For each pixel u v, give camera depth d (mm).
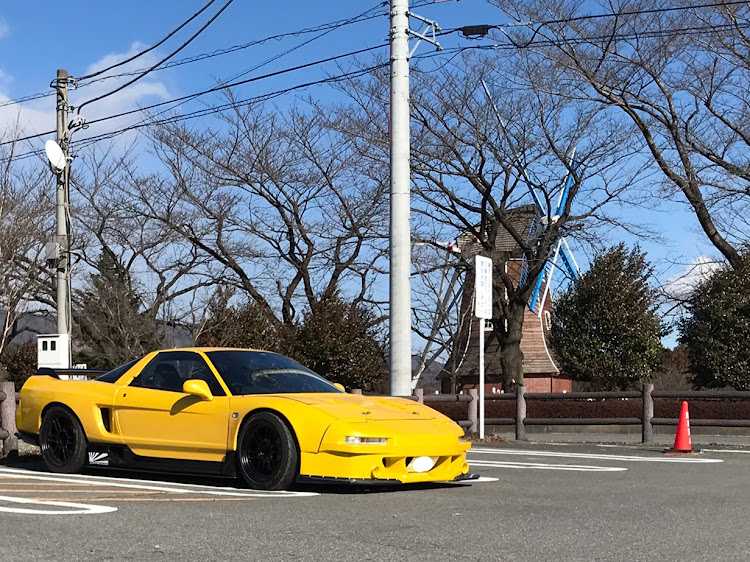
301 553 5023
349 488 8047
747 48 23500
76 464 9070
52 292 26250
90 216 28469
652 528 6043
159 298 25547
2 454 11242
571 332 27797
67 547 5090
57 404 9289
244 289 29844
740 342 23000
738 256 24594
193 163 29250
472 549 5215
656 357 27531
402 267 14180
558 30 23859
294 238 30734
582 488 8336
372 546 5250
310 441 7559
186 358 8820
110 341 23859
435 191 27797
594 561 4957
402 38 14508
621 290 27266
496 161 26359
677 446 12852
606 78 24406
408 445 7652
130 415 8719
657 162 25531
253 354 9047
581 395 15609
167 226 29031
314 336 24344
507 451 12984
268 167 29375
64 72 19391
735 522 6371
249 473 7895
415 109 26609
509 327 29219
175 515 6219
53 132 22328
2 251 19953
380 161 27344
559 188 26719
